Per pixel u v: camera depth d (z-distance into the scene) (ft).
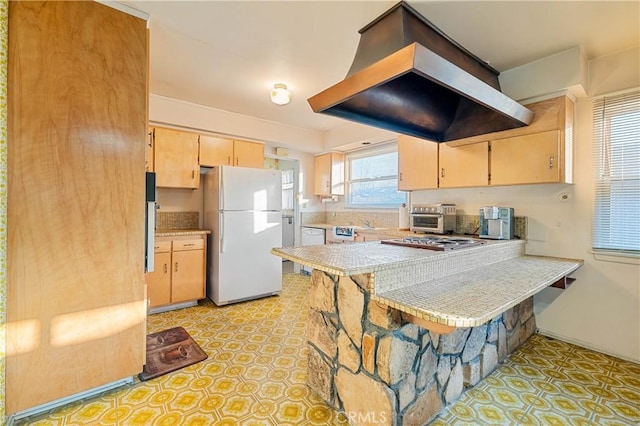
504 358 7.28
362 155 15.79
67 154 5.23
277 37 6.94
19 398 4.93
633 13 5.87
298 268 17.08
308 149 16.19
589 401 5.67
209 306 11.19
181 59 8.01
